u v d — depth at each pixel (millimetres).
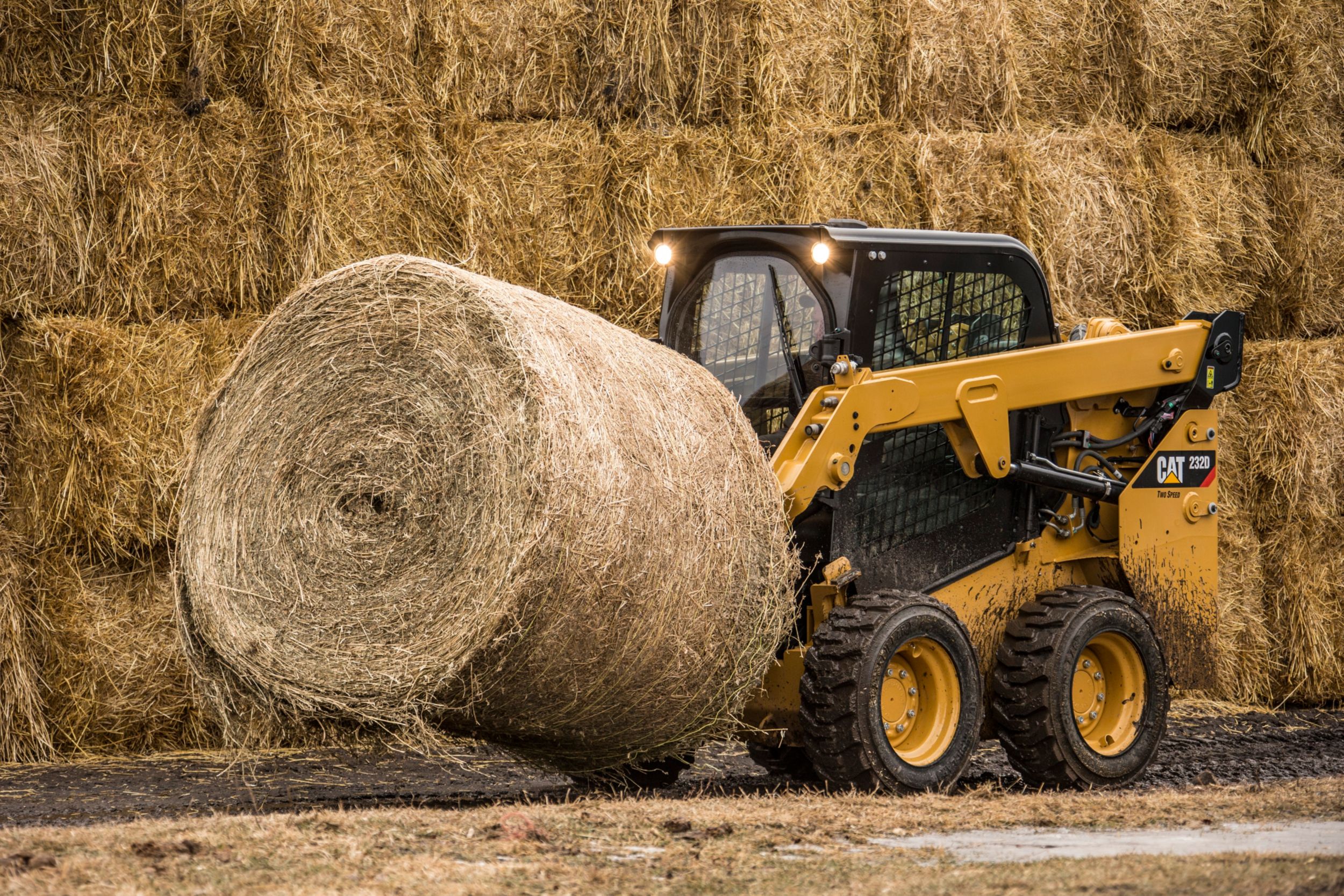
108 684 19359
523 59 21625
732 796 14875
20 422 19797
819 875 9766
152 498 19422
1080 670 16844
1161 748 20594
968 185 23000
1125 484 18109
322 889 9125
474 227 20672
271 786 17125
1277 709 24922
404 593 13211
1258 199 25781
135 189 19625
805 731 14844
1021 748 16266
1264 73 25969
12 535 19297
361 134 20219
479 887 9227
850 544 16031
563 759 15188
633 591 13195
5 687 18969
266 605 13891
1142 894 9000
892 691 15328
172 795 16375
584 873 9773
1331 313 26125
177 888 9141
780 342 16531
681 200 21750
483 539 12844
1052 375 17297
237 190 20078
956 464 16938
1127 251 24141
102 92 19750
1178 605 18219
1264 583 25250
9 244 19297
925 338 16750
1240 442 25031
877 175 22656
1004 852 10828
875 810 12945
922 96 23141
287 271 20031
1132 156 24312
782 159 22188
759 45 22281
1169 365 18328
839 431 15398
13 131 19344
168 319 19984
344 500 13703
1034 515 17547
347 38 20328
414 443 13414
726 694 14523
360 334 13898
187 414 19562
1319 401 24828
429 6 20922
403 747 13539
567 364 13250
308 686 13344
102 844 10609
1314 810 13055
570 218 21500
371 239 20266
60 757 19125
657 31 22094
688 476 13758
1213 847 11008
